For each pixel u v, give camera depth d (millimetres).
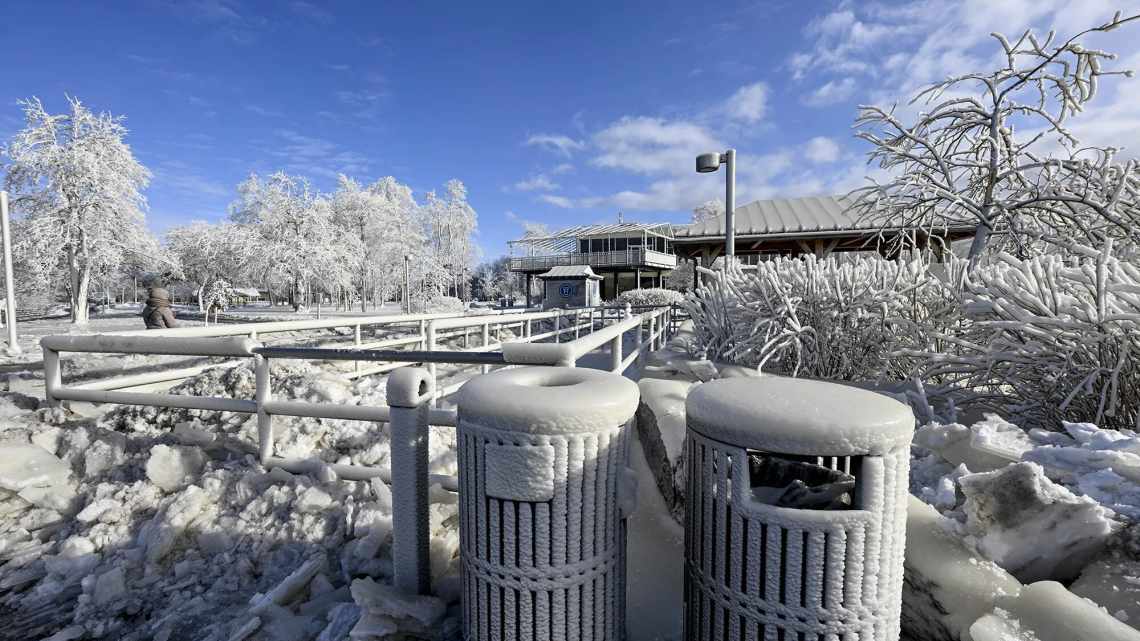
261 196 44156
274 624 2000
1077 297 3109
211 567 2445
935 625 1622
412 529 2039
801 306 4684
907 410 1412
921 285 4234
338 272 43594
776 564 1355
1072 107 5098
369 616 1889
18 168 28297
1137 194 4281
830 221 19250
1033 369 3203
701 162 8180
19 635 2033
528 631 1581
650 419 3242
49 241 27906
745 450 1410
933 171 5891
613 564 1663
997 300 3283
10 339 11070
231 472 3117
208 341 3371
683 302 6426
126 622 2096
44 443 3561
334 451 3715
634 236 45406
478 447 1608
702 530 1554
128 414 4281
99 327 23422
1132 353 2811
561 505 1539
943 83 5793
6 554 2600
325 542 2578
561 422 1510
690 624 1646
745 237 18984
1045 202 4992
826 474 1575
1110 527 1686
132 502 2963
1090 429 2240
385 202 54406
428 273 59312
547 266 46781
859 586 1323
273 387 4742
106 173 29297
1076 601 1409
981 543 1708
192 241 42562
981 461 2328
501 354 2516
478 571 1645
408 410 2025
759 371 4332
